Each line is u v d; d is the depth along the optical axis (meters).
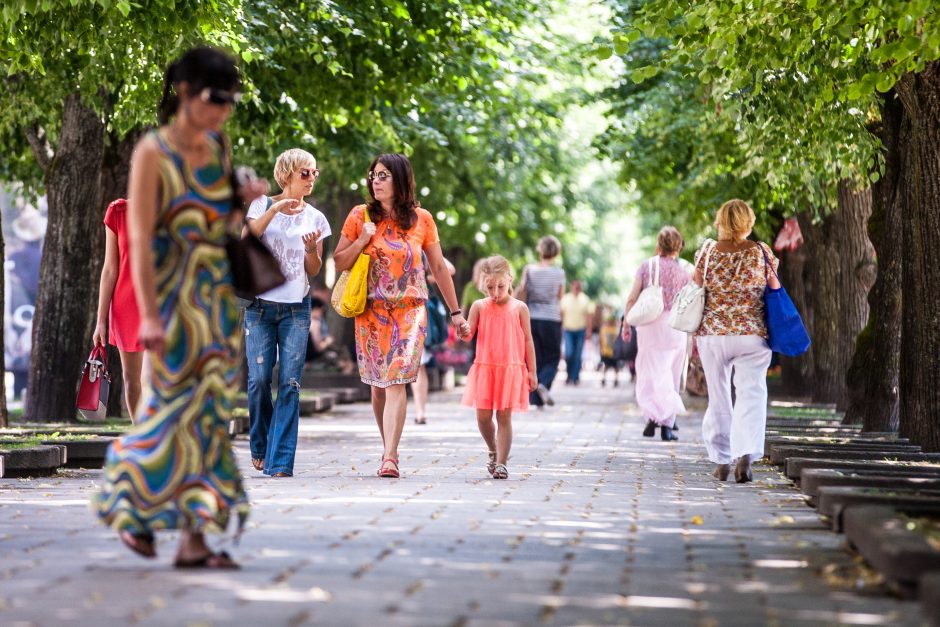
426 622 8.86
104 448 20.89
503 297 19.44
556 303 39.44
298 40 28.78
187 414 10.58
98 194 29.19
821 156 27.83
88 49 24.64
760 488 18.45
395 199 19.27
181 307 10.65
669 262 28.34
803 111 26.17
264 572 10.75
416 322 19.25
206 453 10.64
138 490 10.46
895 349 26.59
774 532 13.71
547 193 67.00
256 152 36.75
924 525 11.60
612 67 42.75
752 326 19.25
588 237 88.19
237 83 10.80
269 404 19.61
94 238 29.31
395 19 31.36
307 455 23.25
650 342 28.27
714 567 11.45
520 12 35.06
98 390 17.78
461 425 32.62
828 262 40.03
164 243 10.71
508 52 39.53
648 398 28.28
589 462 22.52
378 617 9.01
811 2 18.89
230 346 10.86
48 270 28.84
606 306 86.81
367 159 38.56
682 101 41.34
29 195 38.56
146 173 10.59
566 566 11.36
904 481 15.24
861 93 18.53
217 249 10.85
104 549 11.93
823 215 39.53
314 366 50.34
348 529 13.35
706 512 15.45
